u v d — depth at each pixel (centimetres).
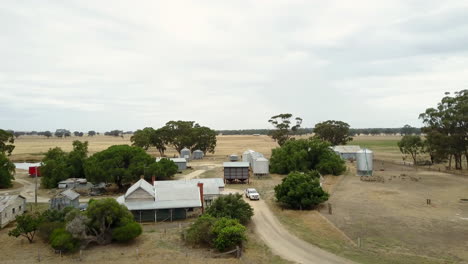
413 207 5103
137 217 4525
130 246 3500
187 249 3406
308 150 8831
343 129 14500
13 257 3191
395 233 3872
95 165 6319
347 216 4612
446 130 9156
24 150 17100
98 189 6525
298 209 5050
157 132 12862
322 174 8519
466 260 3044
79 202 5516
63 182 6806
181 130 13050
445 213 4744
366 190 6506
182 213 4653
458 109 8831
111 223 3644
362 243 3538
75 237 3359
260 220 4441
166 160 7675
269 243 3547
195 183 5503
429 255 3177
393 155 13962
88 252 3322
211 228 3475
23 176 8588
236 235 3297
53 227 3597
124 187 6975
